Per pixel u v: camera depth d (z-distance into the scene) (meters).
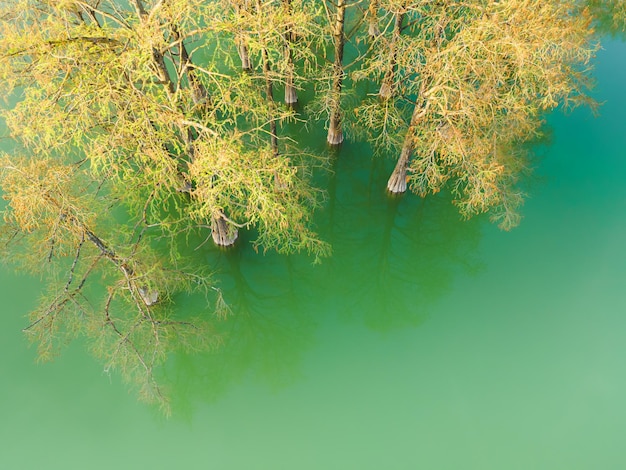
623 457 13.12
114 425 13.46
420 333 15.80
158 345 14.02
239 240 16.83
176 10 11.05
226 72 20.98
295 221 14.05
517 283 16.73
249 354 15.42
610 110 21.58
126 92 11.12
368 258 17.95
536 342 15.41
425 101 15.54
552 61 13.88
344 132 19.95
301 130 20.59
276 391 14.47
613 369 14.82
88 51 11.06
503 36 12.70
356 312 16.52
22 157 12.83
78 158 16.39
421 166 15.48
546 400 14.23
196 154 12.49
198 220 17.16
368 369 14.96
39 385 13.97
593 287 16.56
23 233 14.72
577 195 18.73
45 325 13.58
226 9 12.95
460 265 17.50
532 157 19.78
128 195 13.46
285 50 14.66
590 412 13.98
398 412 14.03
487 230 18.12
